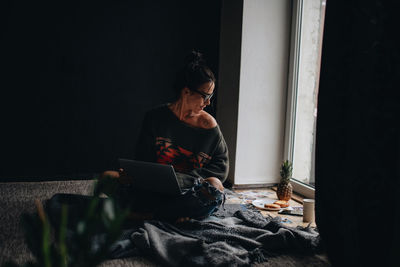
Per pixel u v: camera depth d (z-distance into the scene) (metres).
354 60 1.57
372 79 1.50
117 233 0.61
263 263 1.63
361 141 1.54
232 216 2.25
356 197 1.56
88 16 3.38
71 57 3.39
